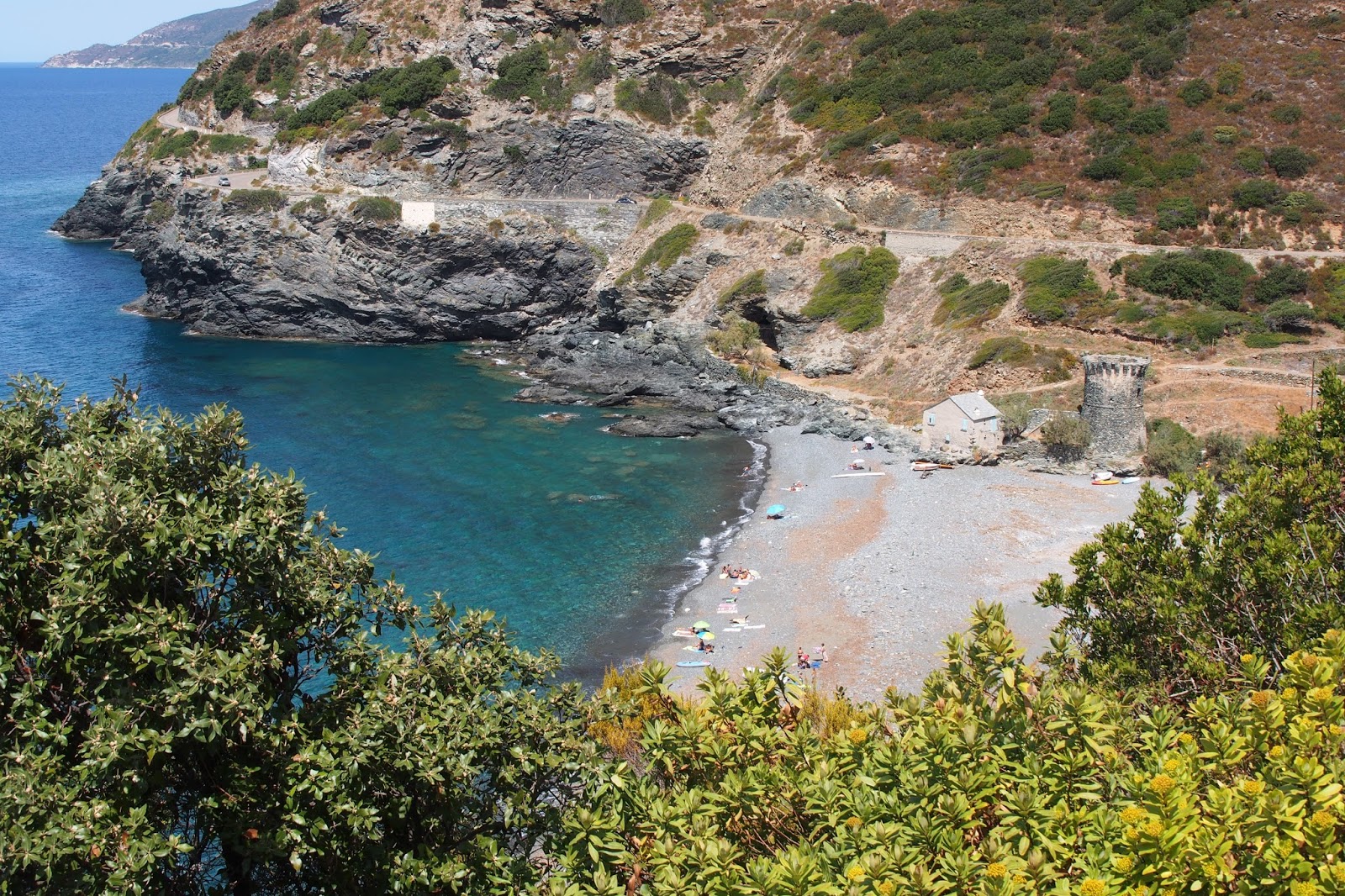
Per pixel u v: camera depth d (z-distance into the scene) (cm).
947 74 12388
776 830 1967
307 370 11181
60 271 15462
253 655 2048
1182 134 10712
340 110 13988
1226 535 2917
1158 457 7481
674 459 8469
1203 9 11888
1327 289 8725
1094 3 12425
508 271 12838
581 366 11244
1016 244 10019
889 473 7888
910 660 5075
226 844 2119
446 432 9119
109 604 2041
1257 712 1722
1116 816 1648
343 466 8175
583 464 8338
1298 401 7706
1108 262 9494
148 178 16600
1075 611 3047
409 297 12494
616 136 14012
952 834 1673
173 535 2083
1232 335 8625
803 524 7006
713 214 12288
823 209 11838
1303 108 10662
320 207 12531
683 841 1922
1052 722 1895
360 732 2095
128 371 10838
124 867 1817
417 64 14288
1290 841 1434
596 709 2508
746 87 14425
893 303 10481
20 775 1844
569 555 6625
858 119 12425
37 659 2077
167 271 13138
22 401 2481
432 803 2219
